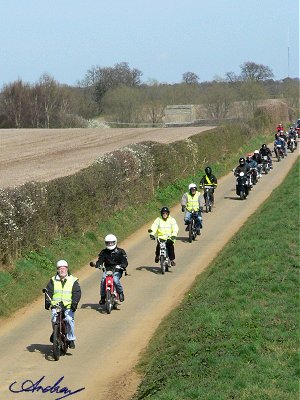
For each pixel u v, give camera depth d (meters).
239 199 92.06
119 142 135.38
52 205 54.91
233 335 30.94
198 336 32.09
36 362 33.12
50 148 127.38
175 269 54.16
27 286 46.22
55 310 33.53
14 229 47.19
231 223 74.50
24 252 49.91
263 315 33.56
